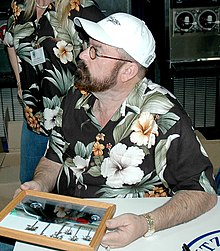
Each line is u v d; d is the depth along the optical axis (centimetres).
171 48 288
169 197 148
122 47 140
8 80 292
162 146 143
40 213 124
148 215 129
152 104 144
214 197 143
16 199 130
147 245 125
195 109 304
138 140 145
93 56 142
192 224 135
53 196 132
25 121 217
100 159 149
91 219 122
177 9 279
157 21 296
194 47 288
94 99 152
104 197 152
